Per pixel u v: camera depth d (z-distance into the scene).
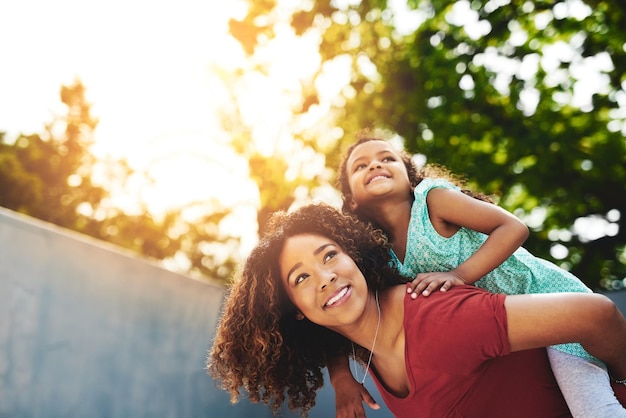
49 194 15.89
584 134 9.14
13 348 3.16
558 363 1.80
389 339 1.82
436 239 2.06
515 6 9.15
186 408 4.48
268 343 2.01
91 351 3.70
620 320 1.65
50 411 3.35
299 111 10.47
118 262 4.05
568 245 9.50
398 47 10.02
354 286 1.81
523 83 9.44
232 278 2.18
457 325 1.66
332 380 2.09
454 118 9.47
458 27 9.63
